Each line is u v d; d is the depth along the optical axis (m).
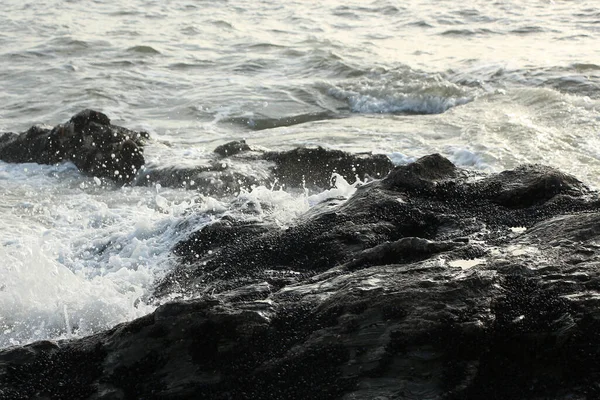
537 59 20.16
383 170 12.01
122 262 8.12
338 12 28.92
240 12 29.22
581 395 4.80
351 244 6.96
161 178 12.30
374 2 30.34
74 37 24.89
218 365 5.30
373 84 19.14
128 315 6.93
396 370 5.04
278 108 18.09
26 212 11.25
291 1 31.02
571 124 14.67
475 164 12.98
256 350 5.32
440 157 7.80
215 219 8.24
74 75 20.86
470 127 14.92
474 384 4.94
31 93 19.38
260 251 7.27
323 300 5.52
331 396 5.02
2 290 7.33
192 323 5.43
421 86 18.42
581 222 6.21
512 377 4.95
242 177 11.79
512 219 6.92
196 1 31.05
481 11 27.80
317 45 23.58
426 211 7.19
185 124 17.06
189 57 22.86
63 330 6.88
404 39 24.44
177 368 5.36
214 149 14.17
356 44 23.77
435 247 6.20
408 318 5.17
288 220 7.97
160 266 7.75
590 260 5.60
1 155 13.80
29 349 5.65
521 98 16.80
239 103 18.34
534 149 13.41
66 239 9.38
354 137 15.01
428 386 4.95
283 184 11.84
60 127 13.56
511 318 5.11
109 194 12.07
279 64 22.00
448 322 5.08
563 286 5.29
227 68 21.69
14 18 27.98
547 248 5.88
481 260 5.80
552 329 5.02
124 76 20.69
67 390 5.41
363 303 5.34
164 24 27.28
